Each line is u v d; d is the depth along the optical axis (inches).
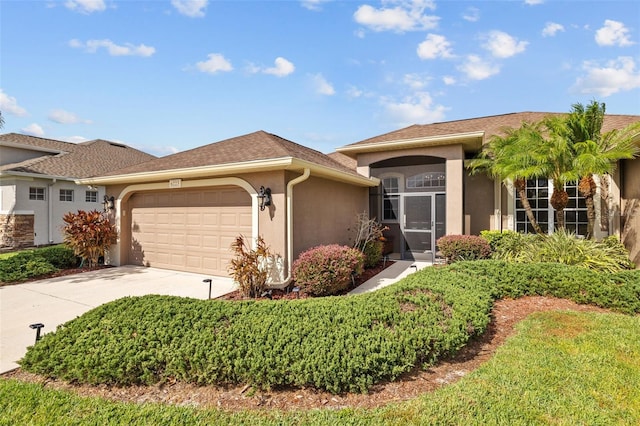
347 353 146.4
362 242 452.1
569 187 431.5
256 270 289.4
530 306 247.8
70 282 352.8
